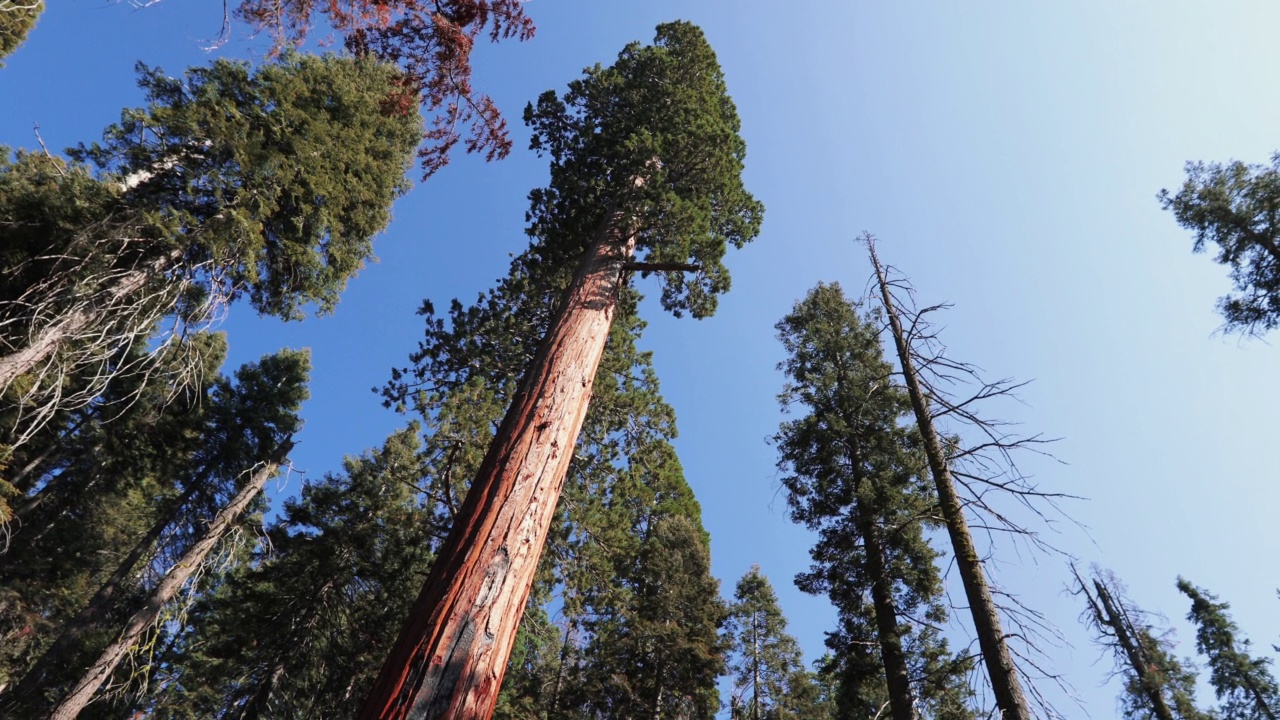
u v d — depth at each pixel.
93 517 18.17
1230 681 19.30
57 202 9.55
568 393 5.61
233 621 14.26
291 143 11.66
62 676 14.64
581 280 7.50
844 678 12.01
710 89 13.95
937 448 8.05
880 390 13.63
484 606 3.80
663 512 20.84
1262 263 13.12
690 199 11.30
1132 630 18.62
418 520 12.41
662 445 12.86
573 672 16.72
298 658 13.95
